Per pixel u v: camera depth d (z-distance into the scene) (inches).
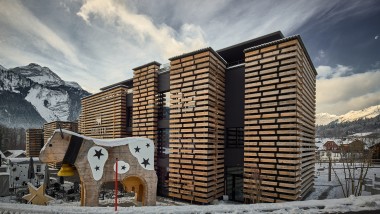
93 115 1208.2
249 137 586.6
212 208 328.8
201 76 633.6
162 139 772.6
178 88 684.1
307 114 639.1
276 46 557.9
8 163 1354.6
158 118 776.9
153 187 489.7
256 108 583.5
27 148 2304.4
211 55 637.9
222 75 689.6
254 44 697.0
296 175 510.3
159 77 783.1
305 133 610.9
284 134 531.5
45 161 426.6
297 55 533.0
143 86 807.1
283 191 514.6
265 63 575.5
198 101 633.0
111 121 1058.1
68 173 449.7
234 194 651.5
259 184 541.0
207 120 610.2
